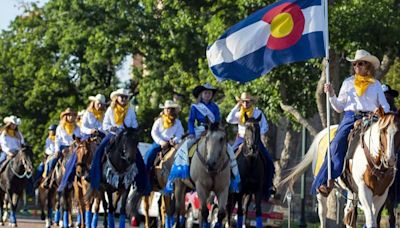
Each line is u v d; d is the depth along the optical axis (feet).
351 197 64.28
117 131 77.77
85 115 85.10
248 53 64.44
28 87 171.32
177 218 73.77
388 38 95.40
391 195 60.90
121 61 150.41
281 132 157.28
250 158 75.41
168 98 142.41
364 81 60.54
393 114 56.18
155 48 144.77
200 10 107.65
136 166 77.46
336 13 94.79
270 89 101.55
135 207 93.15
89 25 151.84
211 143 69.00
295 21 64.13
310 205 137.18
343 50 96.27
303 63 99.96
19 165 102.12
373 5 95.30
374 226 57.98
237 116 79.15
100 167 77.61
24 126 167.84
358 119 60.34
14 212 103.45
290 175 70.08
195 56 135.95
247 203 81.10
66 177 86.43
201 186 70.23
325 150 66.18
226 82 102.27
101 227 103.71
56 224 104.27
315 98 103.86
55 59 166.50
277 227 101.50
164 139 82.53
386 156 55.93
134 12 145.28
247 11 97.96
